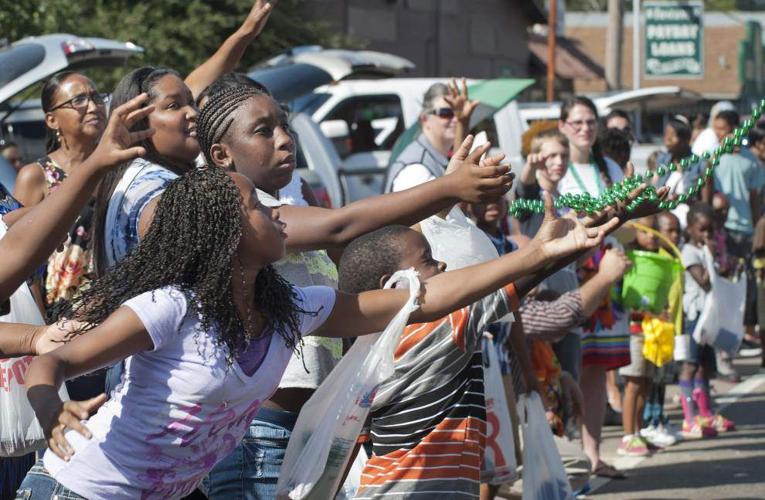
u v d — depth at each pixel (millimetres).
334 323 4164
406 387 4941
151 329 3613
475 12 34562
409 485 4938
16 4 18016
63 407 3373
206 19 23156
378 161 14984
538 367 7516
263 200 4652
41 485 3904
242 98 4816
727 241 15086
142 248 3791
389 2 31000
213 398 3744
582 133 9062
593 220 4090
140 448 3766
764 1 70188
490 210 7082
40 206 3977
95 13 22219
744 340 15984
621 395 11234
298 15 26594
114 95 5184
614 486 8586
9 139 12836
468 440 4996
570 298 7059
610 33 32969
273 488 4809
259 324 3863
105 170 3945
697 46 37156
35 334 3967
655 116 28422
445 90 7387
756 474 8906
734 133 4066
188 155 5121
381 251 4906
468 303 4156
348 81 15312
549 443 6379
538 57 39875
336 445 4535
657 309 8891
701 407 10562
